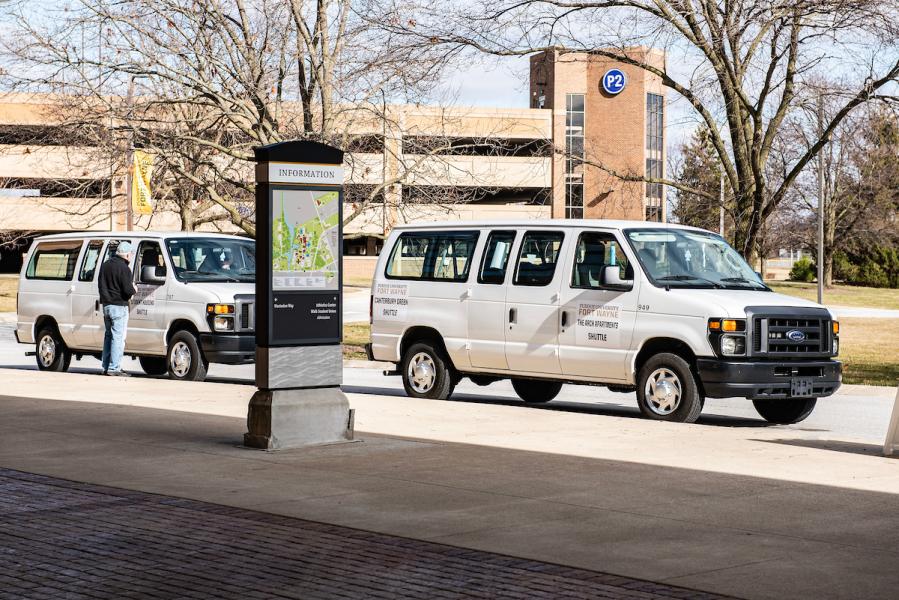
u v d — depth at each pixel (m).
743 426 13.62
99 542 7.21
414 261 15.66
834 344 13.47
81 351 19.83
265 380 11.04
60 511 8.14
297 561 6.73
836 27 20.50
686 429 12.50
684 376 13.06
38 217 70.06
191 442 11.51
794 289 72.19
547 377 14.30
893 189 72.31
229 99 23.80
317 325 11.22
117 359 18.48
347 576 6.38
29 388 16.52
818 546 7.16
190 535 7.40
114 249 19.22
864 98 20.75
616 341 13.55
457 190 30.00
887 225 73.75
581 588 6.13
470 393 17.88
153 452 10.88
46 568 6.56
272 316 10.98
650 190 79.44
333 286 11.28
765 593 6.07
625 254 13.67
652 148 85.19
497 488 9.06
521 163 74.31
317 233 11.20
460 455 10.69
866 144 67.69
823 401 17.00
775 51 21.75
